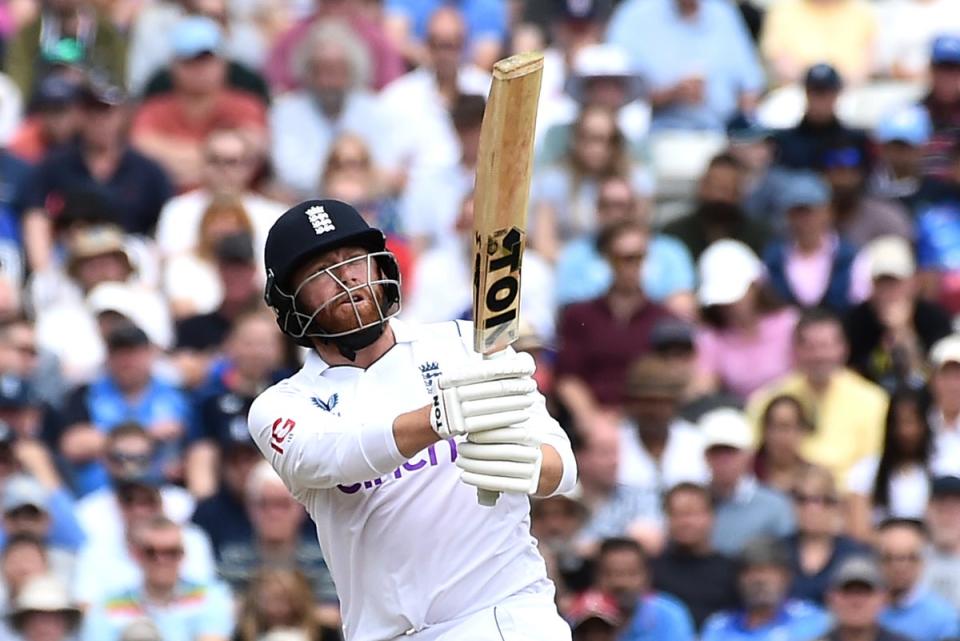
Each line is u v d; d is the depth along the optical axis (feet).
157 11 171.12
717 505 119.03
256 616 110.52
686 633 110.63
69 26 168.76
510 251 59.21
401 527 62.03
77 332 133.49
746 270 136.87
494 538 62.49
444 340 63.57
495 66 57.82
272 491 112.88
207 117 156.66
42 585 108.58
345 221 61.41
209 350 132.36
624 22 168.45
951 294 148.15
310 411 61.98
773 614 112.78
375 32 163.12
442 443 62.23
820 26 178.40
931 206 152.87
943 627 113.80
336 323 61.72
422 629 62.39
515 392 58.29
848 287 143.84
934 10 181.06
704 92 165.17
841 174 150.41
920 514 125.49
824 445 129.08
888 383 136.36
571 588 111.45
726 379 136.15
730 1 185.88
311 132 157.07
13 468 114.93
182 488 121.60
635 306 136.26
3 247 142.82
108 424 123.44
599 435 120.26
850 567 110.93
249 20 176.24
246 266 132.98
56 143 151.94
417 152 158.71
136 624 106.42
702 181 148.66
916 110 157.28
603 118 148.56
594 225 147.13
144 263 141.38
